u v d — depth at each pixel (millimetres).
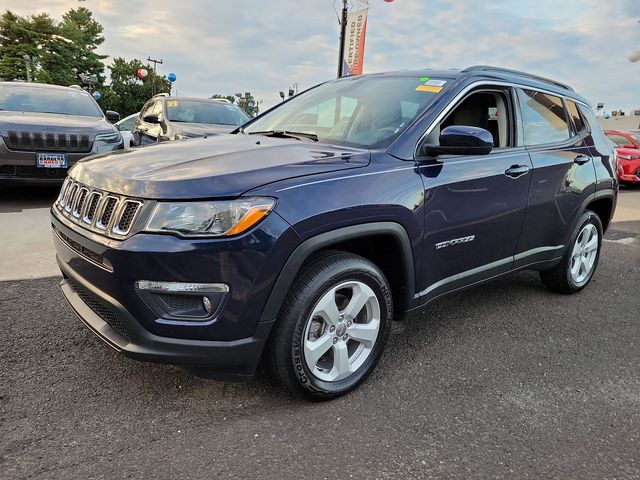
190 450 2109
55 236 2734
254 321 2168
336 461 2084
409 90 3182
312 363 2404
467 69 3309
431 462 2107
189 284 2064
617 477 2068
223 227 2059
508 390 2723
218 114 8688
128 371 2701
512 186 3260
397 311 2840
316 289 2312
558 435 2338
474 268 3162
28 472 1936
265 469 2016
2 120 6273
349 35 12672
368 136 2914
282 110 3787
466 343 3287
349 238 2361
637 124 34469
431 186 2725
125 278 2088
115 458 2041
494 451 2199
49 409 2340
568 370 2982
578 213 4000
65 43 58344
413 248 2672
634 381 2885
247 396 2531
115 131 7180
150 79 66688
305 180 2287
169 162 2412
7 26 55688
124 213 2152
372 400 2555
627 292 4508
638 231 7559
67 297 2654
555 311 3938
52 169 6453
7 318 3264
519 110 3531
